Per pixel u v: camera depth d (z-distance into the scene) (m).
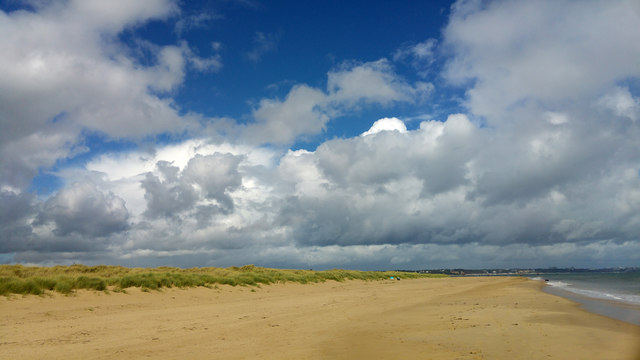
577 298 28.05
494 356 9.71
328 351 10.49
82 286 22.05
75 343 11.40
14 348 10.59
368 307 21.70
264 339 12.29
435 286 46.38
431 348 10.75
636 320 16.33
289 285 40.31
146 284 25.20
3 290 18.14
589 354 9.88
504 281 67.31
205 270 50.94
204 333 13.29
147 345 11.27
